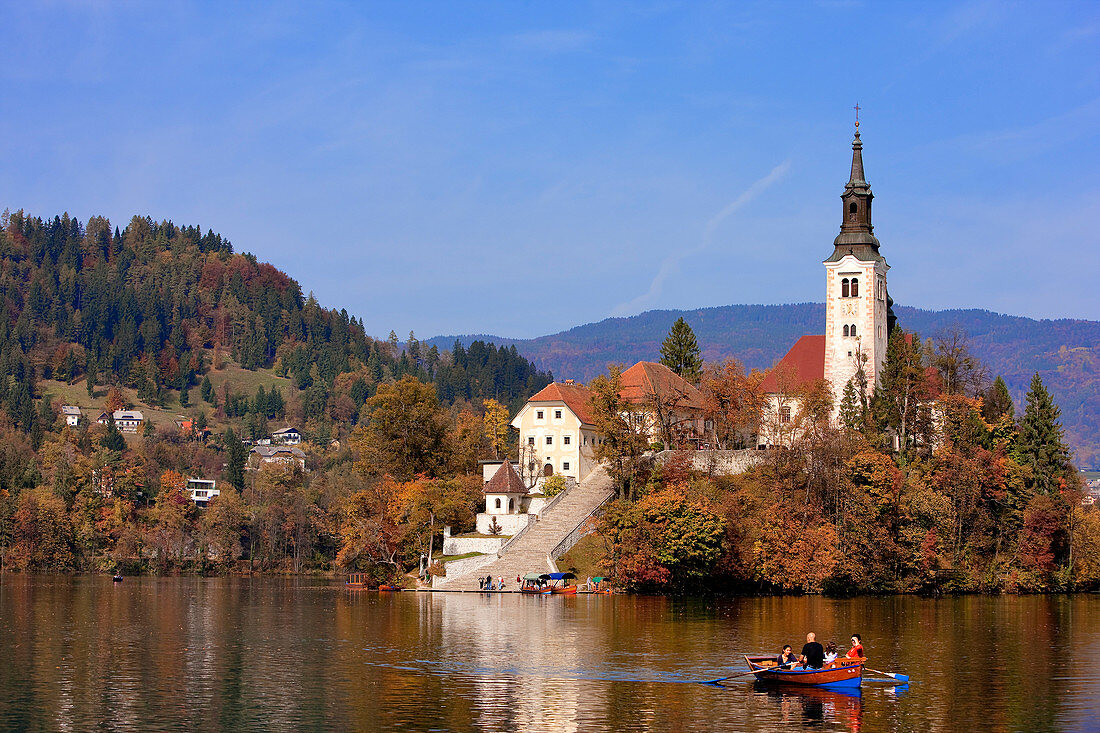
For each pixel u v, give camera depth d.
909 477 163.25
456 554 163.38
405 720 64.62
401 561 170.00
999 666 84.12
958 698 71.38
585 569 153.88
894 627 109.00
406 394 189.25
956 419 172.25
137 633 104.12
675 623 109.75
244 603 140.12
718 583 150.75
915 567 151.88
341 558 173.12
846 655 83.06
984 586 158.62
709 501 152.38
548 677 77.81
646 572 144.62
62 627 110.00
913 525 155.25
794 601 138.62
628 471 165.88
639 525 146.62
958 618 118.25
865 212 192.38
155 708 67.81
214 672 80.19
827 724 63.94
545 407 186.25
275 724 63.72
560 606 129.12
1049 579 162.88
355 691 72.75
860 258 188.62
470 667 81.94
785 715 66.19
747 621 112.31
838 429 166.75
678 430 185.00
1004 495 164.75
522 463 186.25
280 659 86.06
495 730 62.44
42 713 66.56
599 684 75.19
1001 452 174.38
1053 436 178.00
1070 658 88.19
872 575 150.75
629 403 167.00
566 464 184.75
